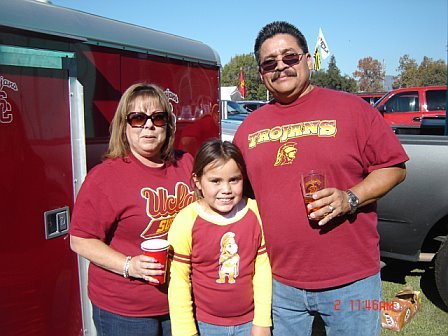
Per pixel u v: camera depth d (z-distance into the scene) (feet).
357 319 7.14
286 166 7.13
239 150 7.04
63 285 8.46
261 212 7.39
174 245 7.09
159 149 7.21
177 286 7.07
